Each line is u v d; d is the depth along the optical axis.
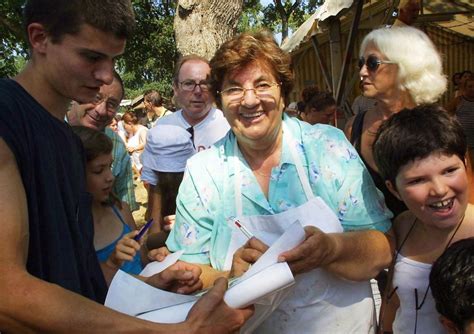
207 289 1.72
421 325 1.92
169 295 1.54
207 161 2.02
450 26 10.02
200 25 5.76
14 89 1.41
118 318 1.25
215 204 1.97
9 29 8.88
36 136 1.38
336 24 8.20
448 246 1.81
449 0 7.99
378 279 2.34
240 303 1.47
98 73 1.45
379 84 2.45
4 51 9.76
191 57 3.61
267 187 1.96
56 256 1.39
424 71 2.37
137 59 17.12
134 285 1.57
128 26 1.45
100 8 1.38
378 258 1.81
